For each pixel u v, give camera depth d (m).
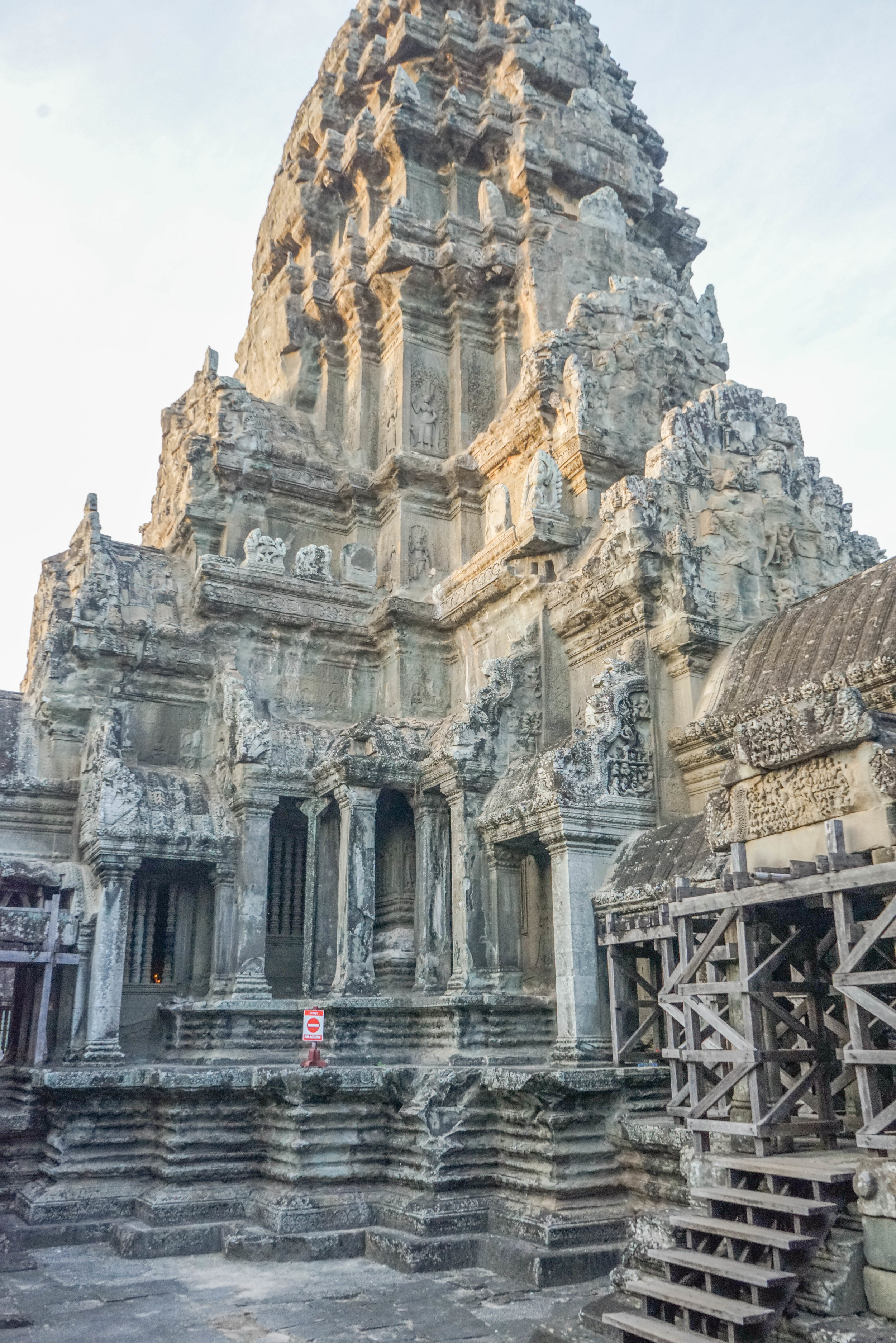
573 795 15.36
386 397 26.48
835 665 14.36
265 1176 14.80
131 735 20.91
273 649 22.56
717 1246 8.93
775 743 10.02
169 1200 14.01
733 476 18.12
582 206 26.89
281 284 30.14
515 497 23.19
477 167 28.19
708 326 24.45
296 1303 10.99
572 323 22.19
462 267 25.92
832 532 19.03
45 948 16.94
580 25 30.86
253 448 23.98
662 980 14.48
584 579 18.34
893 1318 7.66
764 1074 9.29
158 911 19.61
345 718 22.94
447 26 28.98
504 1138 13.83
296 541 24.80
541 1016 16.72
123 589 22.12
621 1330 8.53
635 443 20.91
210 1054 17.19
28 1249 13.69
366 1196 13.96
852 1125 9.62
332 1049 16.75
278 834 20.55
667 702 16.80
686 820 14.98
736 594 17.19
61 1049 17.48
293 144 32.72
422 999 17.17
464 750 17.75
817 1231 8.17
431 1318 10.37
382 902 20.06
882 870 8.18
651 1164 12.55
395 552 24.12
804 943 9.81
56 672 20.52
